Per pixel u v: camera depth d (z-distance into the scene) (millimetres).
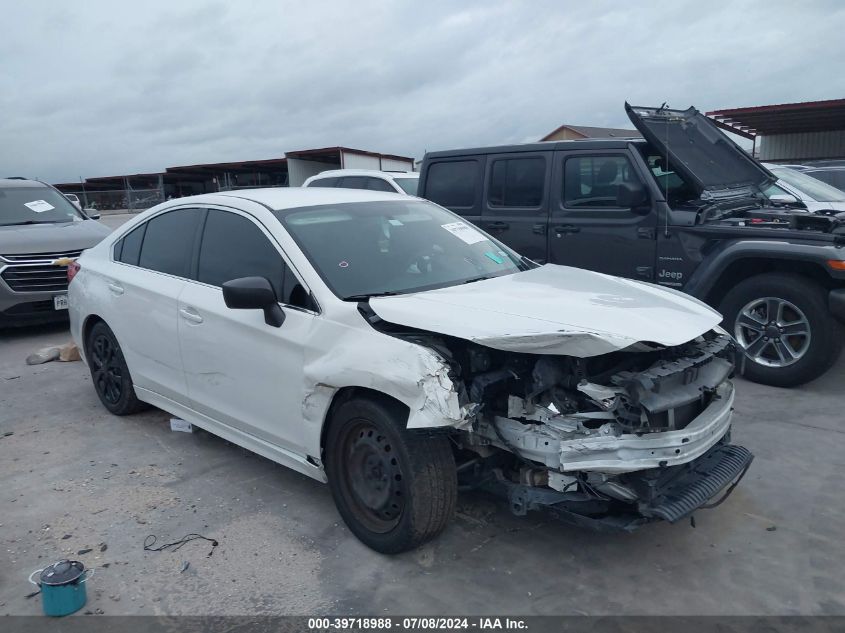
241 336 4113
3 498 4363
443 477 3396
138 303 5012
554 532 3816
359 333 3529
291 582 3412
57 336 9211
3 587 3436
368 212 4602
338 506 3787
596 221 6836
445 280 4180
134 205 24391
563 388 3270
